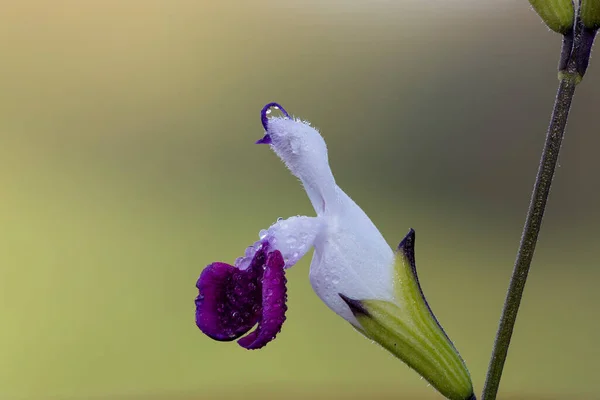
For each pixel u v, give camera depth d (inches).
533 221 6.0
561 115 6.0
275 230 6.1
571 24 6.0
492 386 6.1
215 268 6.1
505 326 6.1
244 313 6.1
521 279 6.1
